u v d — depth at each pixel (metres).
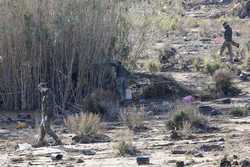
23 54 46.03
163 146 31.50
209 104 45.34
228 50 63.28
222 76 49.66
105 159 28.52
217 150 29.94
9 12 46.38
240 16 111.25
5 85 45.84
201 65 58.06
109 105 42.88
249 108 42.62
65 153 30.12
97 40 47.62
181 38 78.81
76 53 47.34
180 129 36.28
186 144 31.75
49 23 46.88
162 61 60.75
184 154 29.25
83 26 47.28
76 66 47.78
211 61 58.62
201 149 30.27
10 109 45.81
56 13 47.22
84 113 40.44
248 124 38.50
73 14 47.31
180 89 48.75
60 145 32.47
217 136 34.09
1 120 41.53
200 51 69.06
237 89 49.34
